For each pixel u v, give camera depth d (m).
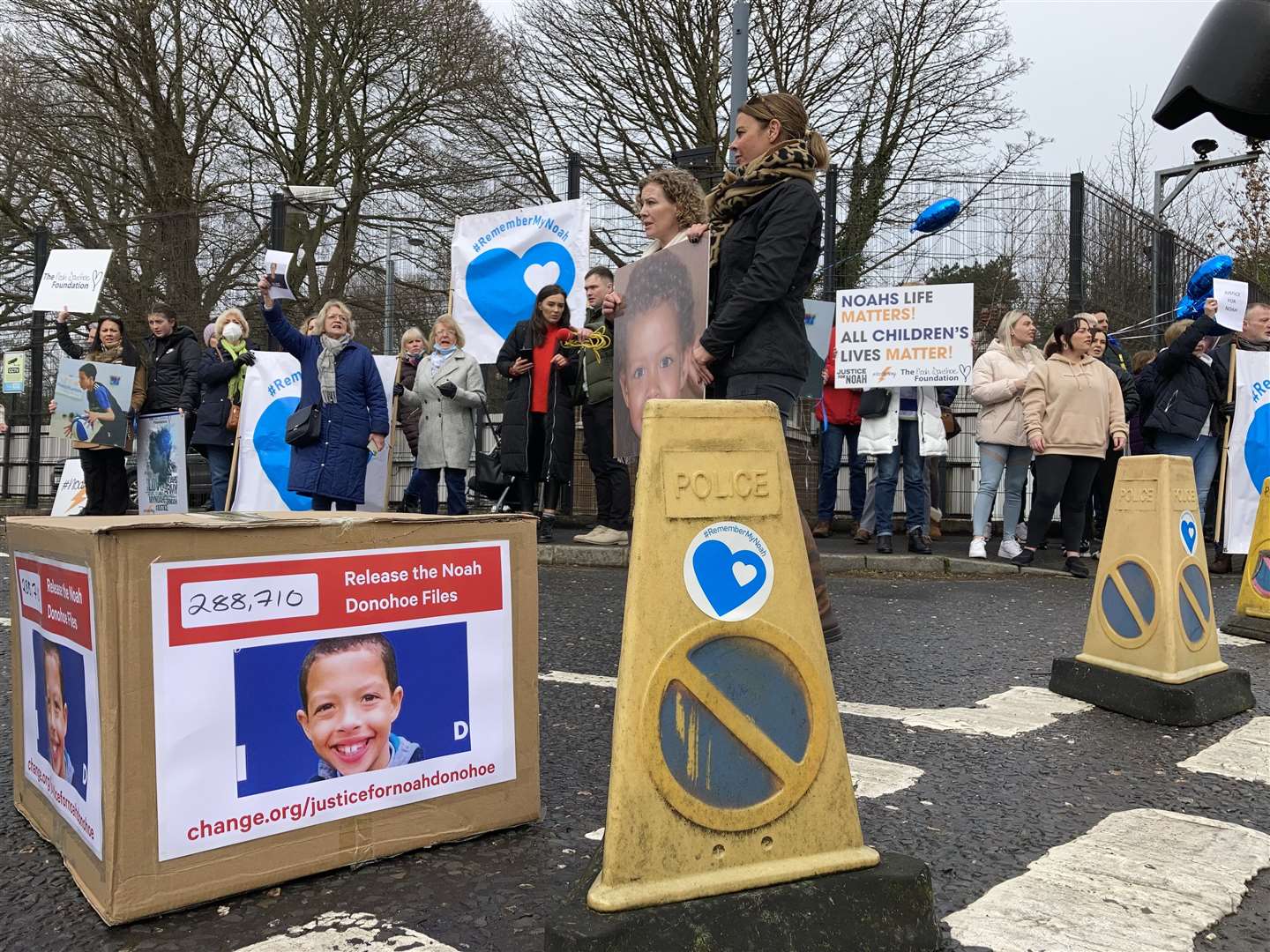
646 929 1.74
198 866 2.14
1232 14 2.77
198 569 2.12
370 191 13.70
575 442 10.41
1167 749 3.38
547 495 8.84
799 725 1.97
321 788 2.29
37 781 2.56
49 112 17.48
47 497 14.55
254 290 13.58
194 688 2.13
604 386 8.05
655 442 1.92
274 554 2.22
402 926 2.07
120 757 2.05
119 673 2.04
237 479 8.67
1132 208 10.65
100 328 9.09
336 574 2.30
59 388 8.89
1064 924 2.10
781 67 18.14
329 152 18.56
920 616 5.80
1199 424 8.13
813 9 17.66
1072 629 5.43
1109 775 3.11
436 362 8.73
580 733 3.46
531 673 2.64
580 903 1.81
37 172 17.47
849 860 1.96
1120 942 2.02
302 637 2.26
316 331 6.89
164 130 18.19
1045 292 9.93
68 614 2.25
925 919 1.96
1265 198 15.98
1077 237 9.91
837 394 9.15
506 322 9.14
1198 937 2.07
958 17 18.25
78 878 2.25
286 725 2.24
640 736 1.82
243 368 8.93
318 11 17.86
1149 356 9.41
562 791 2.90
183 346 9.44
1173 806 2.85
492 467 8.54
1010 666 4.58
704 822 1.85
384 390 6.84
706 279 3.93
